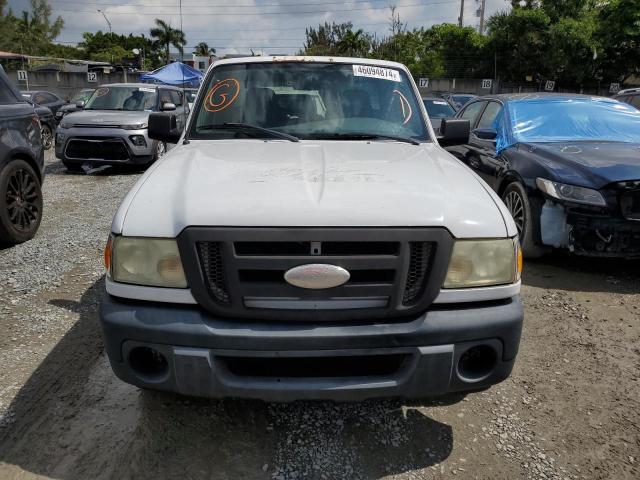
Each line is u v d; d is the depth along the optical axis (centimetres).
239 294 209
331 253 210
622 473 240
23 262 486
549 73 3512
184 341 209
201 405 280
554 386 306
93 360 321
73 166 1031
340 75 371
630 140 553
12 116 532
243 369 219
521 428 270
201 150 303
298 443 255
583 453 252
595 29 3350
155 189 240
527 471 240
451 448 254
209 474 234
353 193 225
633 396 298
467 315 218
